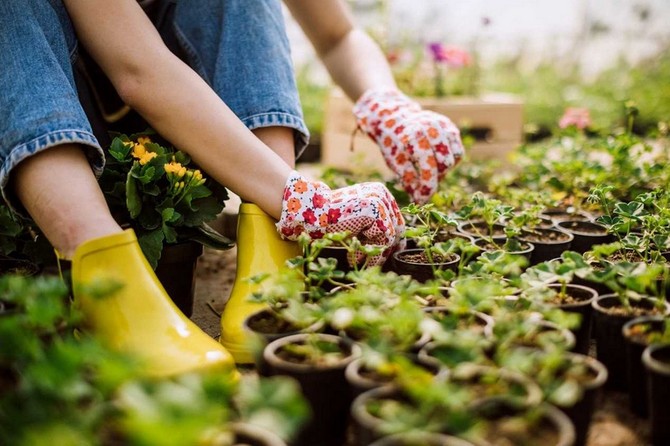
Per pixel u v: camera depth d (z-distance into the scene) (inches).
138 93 71.2
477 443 40.8
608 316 59.0
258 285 69.7
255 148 72.9
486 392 46.9
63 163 64.3
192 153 72.9
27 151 63.1
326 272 62.1
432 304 63.7
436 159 91.1
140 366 44.8
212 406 39.7
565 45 273.6
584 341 61.9
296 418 40.0
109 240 61.0
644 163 105.0
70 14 72.4
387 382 48.8
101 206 64.5
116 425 44.0
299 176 73.3
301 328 58.4
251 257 72.2
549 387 46.4
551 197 102.5
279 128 80.4
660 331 55.9
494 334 52.9
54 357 42.2
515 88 248.5
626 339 55.3
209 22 83.8
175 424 35.8
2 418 42.4
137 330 59.7
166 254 74.5
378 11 172.7
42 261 74.7
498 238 86.6
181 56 85.2
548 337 53.3
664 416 49.3
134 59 70.7
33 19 68.3
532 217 87.5
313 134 185.6
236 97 79.7
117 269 60.9
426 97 165.3
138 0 85.7
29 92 64.8
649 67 257.0
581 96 237.0
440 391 42.0
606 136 131.6
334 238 64.7
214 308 83.5
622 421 55.1
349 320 52.9
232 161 72.2
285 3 98.3
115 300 60.2
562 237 87.2
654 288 60.9
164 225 72.4
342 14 99.6
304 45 248.2
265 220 73.5
